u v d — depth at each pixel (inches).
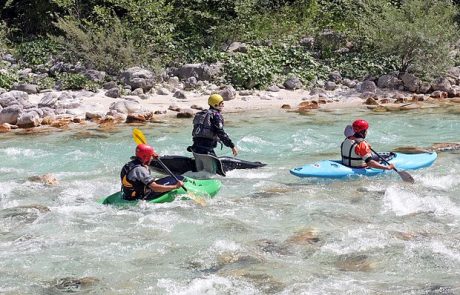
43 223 354.6
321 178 430.9
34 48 882.8
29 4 987.9
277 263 295.6
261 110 692.7
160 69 778.8
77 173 467.5
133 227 346.3
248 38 892.6
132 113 667.4
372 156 454.9
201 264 297.3
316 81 799.7
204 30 917.2
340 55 876.6
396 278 278.1
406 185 418.0
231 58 829.2
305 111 687.1
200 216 362.3
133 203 378.9
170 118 657.0
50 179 439.8
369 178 436.8
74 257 307.3
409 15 832.9
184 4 934.4
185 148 533.6
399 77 808.3
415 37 785.6
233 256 304.3
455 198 392.5
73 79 748.6
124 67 795.4
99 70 794.2
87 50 794.2
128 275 287.1
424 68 792.3
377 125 613.0
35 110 649.6
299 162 490.9
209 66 794.8
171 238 330.0
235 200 392.8
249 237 330.0
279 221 354.6
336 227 342.3
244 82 781.9
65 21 877.2
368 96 756.6
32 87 730.2
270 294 264.2
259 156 513.7
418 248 307.7
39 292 272.5
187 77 791.7
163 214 365.1
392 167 431.2
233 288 270.7
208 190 397.4
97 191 418.9
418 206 375.6
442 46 789.2
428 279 276.4
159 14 852.0
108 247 319.0
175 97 737.6
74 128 614.9
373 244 313.4
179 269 292.5
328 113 674.8
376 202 385.1
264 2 983.0
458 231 332.8
